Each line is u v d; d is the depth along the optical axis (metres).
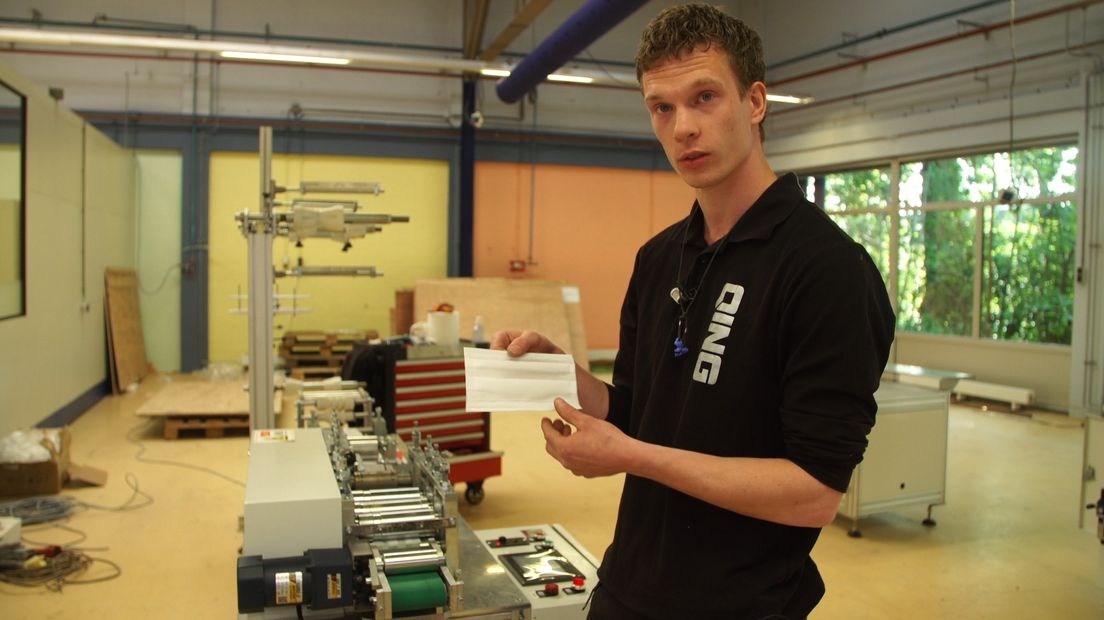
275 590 1.42
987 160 6.87
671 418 1.03
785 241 0.93
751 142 0.97
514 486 4.14
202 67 7.72
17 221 4.55
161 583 2.84
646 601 1.01
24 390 4.64
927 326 7.52
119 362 6.69
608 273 8.97
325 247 8.13
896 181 7.62
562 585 2.12
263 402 3.27
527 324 7.58
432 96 8.31
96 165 6.27
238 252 7.91
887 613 2.72
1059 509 3.91
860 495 3.47
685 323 1.02
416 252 8.38
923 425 3.60
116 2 7.48
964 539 3.48
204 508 3.70
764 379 0.93
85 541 3.24
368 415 2.62
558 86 8.71
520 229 8.66
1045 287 6.50
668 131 0.95
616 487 4.14
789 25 8.42
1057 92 6.10
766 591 0.95
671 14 0.94
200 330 7.82
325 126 8.00
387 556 1.54
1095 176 5.89
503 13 8.32
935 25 6.92
